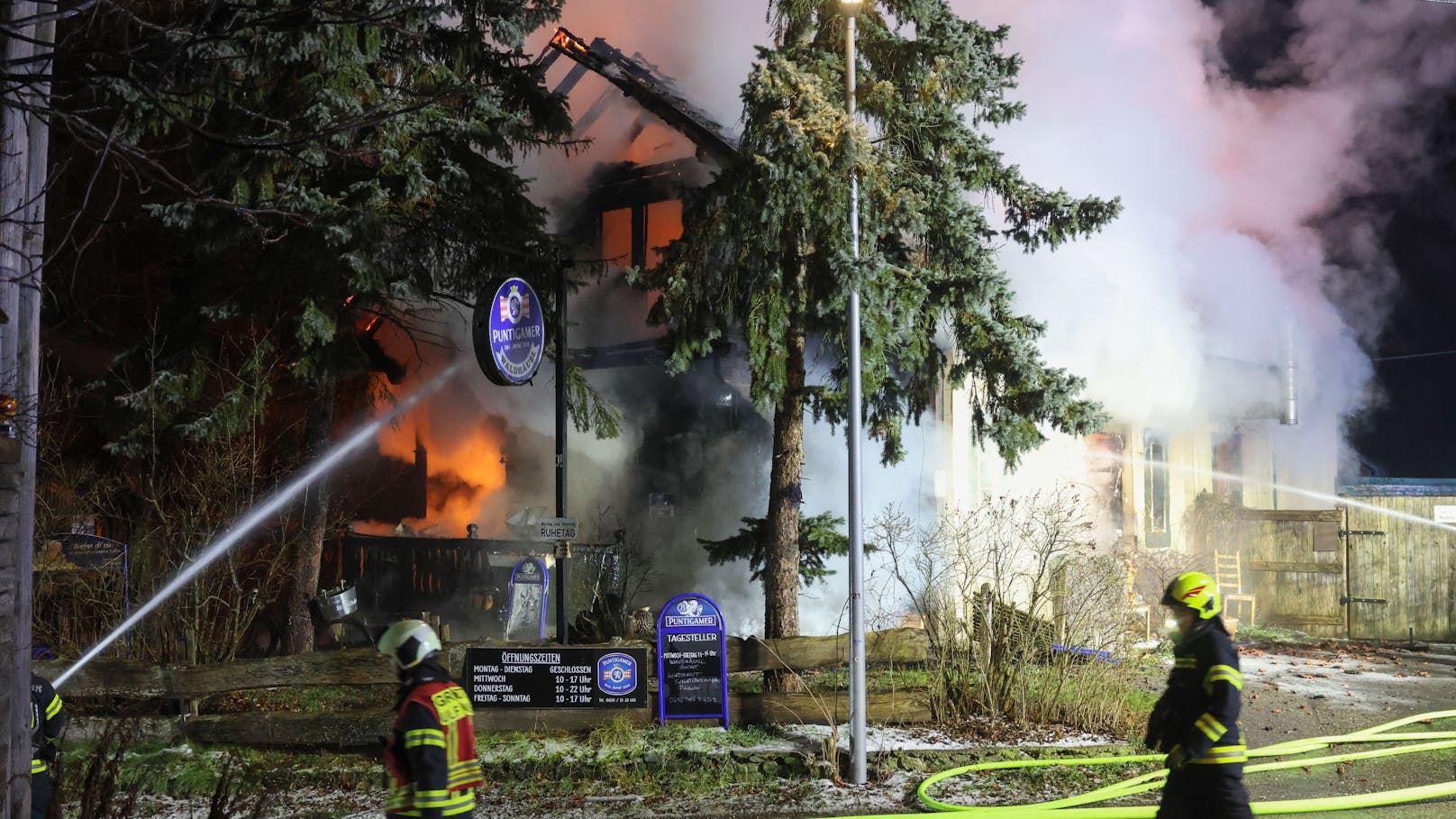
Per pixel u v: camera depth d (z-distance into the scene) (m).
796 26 11.14
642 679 9.95
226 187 10.80
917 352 10.95
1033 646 10.44
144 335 14.15
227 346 13.13
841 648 10.41
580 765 9.07
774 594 10.90
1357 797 7.96
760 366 10.49
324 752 9.49
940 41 10.86
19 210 5.85
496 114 11.73
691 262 10.77
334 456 14.49
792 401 11.08
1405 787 8.55
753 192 9.98
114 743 8.59
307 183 11.47
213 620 10.87
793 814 8.19
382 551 15.85
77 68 6.03
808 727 9.97
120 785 8.70
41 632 10.84
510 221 12.56
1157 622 14.82
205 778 8.80
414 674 4.95
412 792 4.81
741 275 10.74
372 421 16.84
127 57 5.21
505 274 12.66
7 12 5.94
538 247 12.85
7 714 5.99
